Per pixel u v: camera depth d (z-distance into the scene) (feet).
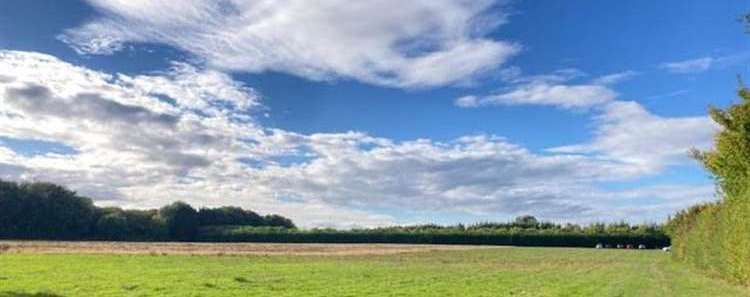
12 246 265.54
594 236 499.51
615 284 125.90
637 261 242.78
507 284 124.16
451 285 120.47
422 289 111.34
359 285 117.50
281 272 148.05
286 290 105.29
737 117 141.08
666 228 284.00
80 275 129.08
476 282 128.67
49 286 105.40
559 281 133.49
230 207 632.79
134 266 161.99
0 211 484.33
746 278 120.37
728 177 141.38
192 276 130.62
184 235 572.51
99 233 526.16
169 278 124.67
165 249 285.64
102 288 103.96
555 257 276.62
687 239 214.48
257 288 107.65
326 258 230.68
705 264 172.55
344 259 226.38
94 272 138.21
